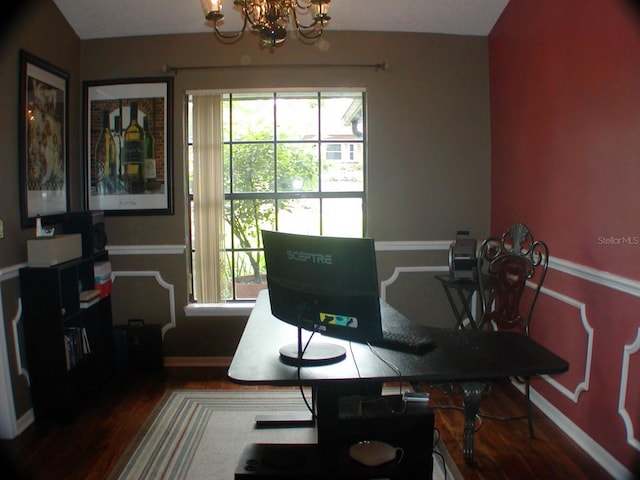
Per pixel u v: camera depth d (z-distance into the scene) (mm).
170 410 2775
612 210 2070
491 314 2627
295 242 1584
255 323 2086
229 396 2967
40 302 2543
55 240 2574
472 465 2203
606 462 2152
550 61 2555
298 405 2838
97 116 3350
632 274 1954
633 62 1916
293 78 3320
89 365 2988
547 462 2223
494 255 3010
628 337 1995
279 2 1776
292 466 1677
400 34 3336
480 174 3428
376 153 3387
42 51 2834
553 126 2545
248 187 3488
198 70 3314
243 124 3467
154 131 3340
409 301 3490
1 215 2430
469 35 3367
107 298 3152
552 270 2596
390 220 3428
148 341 3314
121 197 3377
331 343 1792
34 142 2717
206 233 3400
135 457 2285
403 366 1585
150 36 3314
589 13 2199
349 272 1473
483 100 3395
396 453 1723
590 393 2264
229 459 2275
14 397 2500
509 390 3029
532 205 2805
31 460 2260
